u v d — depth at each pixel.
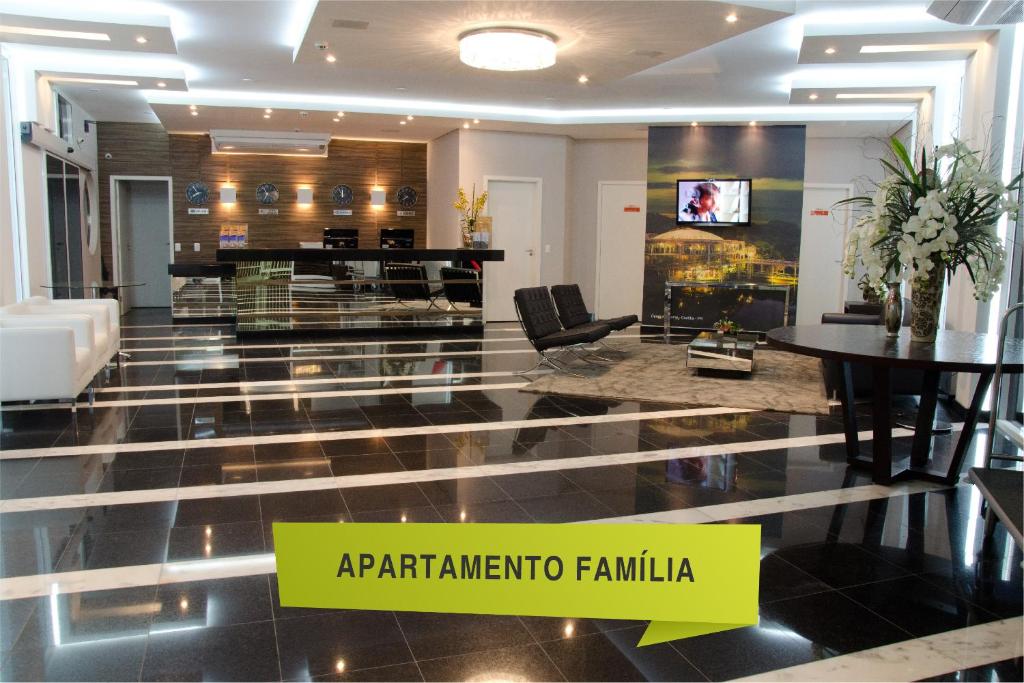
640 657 2.64
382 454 5.00
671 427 5.86
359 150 14.01
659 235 12.17
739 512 4.05
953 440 5.73
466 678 2.50
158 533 3.65
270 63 8.75
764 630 2.85
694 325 12.12
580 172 13.54
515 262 12.90
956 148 4.54
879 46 7.04
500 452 5.09
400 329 10.81
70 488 4.28
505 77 8.52
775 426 5.94
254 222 13.70
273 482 4.41
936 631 2.86
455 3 5.84
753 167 11.73
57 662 2.55
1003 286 6.36
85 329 6.25
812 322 13.18
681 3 5.74
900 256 4.49
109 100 10.98
